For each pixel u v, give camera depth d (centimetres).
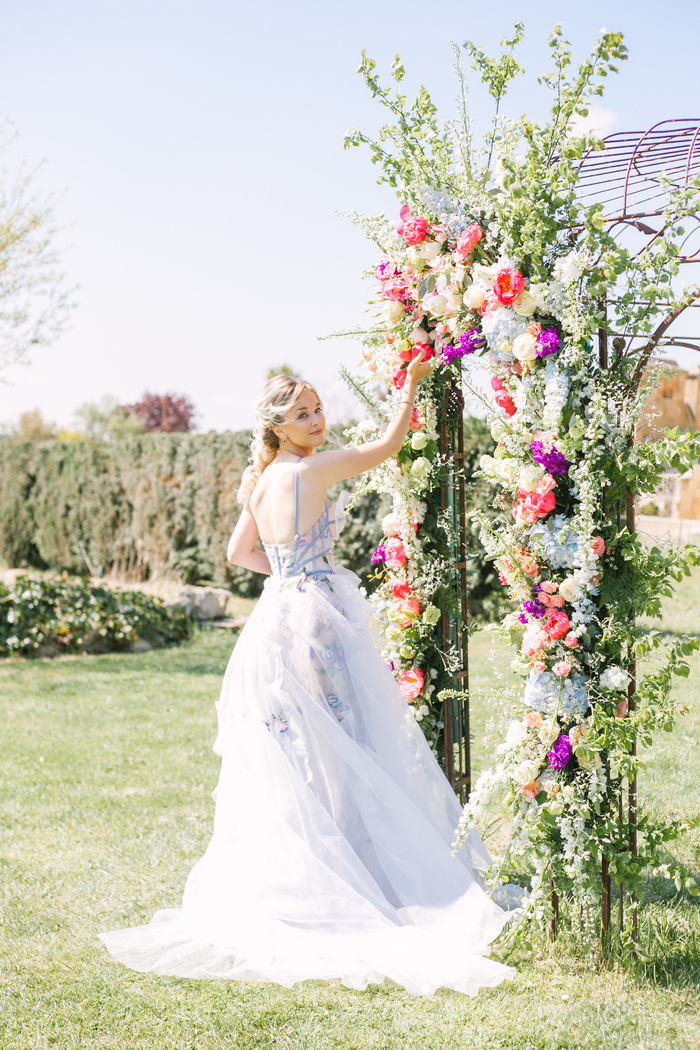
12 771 486
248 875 272
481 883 296
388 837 274
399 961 244
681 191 224
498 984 242
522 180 244
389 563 308
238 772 289
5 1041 223
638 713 238
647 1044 212
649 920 271
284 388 298
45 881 331
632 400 240
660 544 242
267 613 291
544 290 243
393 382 298
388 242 289
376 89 267
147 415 5059
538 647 252
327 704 282
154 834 379
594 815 257
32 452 1659
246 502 321
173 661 855
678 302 230
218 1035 222
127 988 248
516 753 260
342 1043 217
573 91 235
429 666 313
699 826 248
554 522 249
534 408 252
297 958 250
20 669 823
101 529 1552
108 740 552
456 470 306
